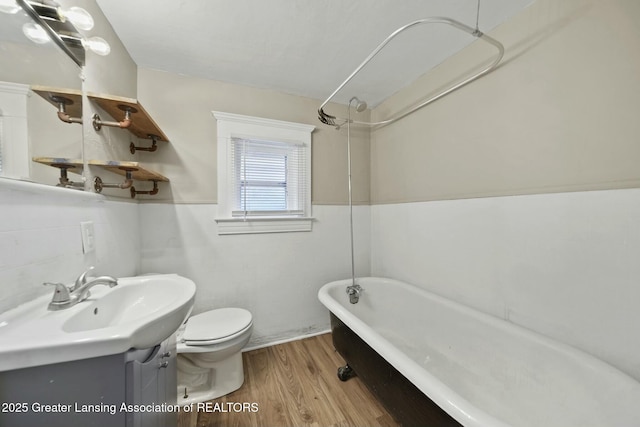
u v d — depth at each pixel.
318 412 1.29
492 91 1.37
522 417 1.07
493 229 1.38
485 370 1.28
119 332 0.56
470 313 1.39
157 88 1.67
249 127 1.90
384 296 1.97
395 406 1.05
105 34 1.23
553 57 1.12
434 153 1.74
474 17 1.29
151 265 1.66
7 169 0.66
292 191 2.08
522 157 1.24
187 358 1.42
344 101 2.22
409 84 1.94
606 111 0.96
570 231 1.07
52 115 0.85
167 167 1.69
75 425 0.56
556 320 1.11
